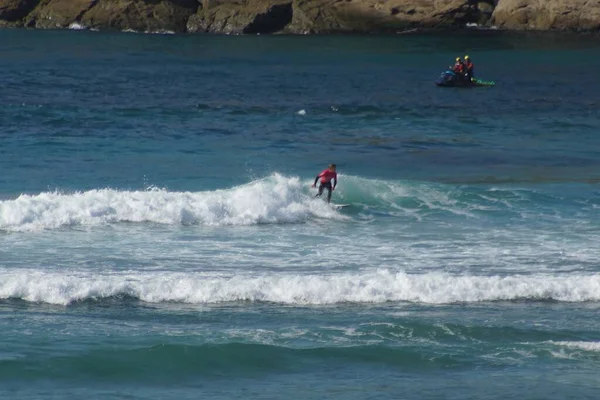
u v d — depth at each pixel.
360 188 99.44
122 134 136.75
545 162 124.00
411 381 53.22
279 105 172.25
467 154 128.88
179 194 92.25
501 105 178.25
